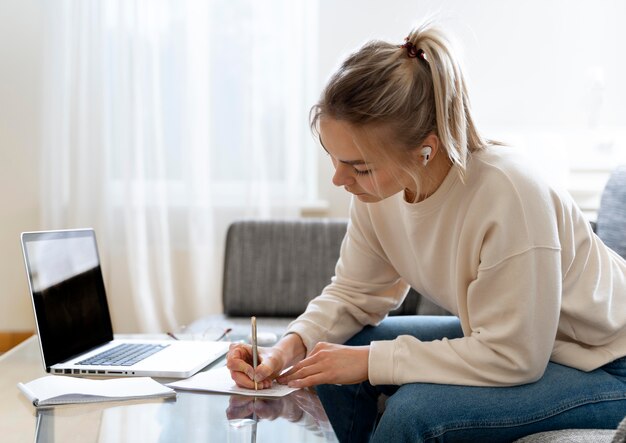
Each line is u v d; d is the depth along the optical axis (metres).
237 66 3.25
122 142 3.20
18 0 3.31
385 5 3.26
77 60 3.18
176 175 3.31
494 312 1.20
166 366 1.33
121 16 3.17
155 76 3.20
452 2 3.27
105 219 3.22
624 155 3.08
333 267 2.70
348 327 1.53
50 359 1.35
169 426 1.02
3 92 3.32
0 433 0.99
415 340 1.26
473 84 3.30
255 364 1.22
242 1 3.21
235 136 3.28
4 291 3.38
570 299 1.25
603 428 1.22
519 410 1.17
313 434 1.00
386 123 1.14
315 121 1.22
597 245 1.33
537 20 3.27
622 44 3.26
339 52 3.27
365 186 1.21
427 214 1.31
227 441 0.96
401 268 1.50
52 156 3.24
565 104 3.29
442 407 1.16
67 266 1.51
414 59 1.19
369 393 1.55
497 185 1.20
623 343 1.28
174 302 3.34
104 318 1.61
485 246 1.20
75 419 1.05
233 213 3.31
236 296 2.68
